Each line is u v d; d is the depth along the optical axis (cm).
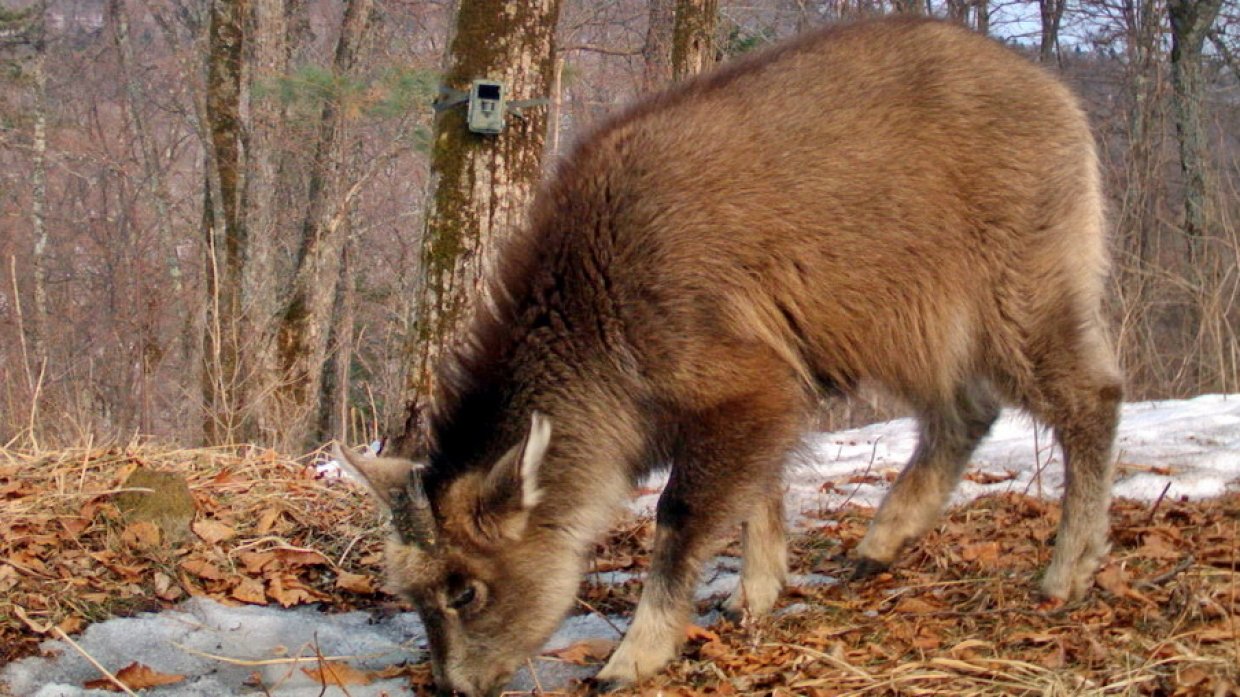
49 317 2064
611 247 439
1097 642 397
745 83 464
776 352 445
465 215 659
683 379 434
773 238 441
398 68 1353
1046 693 362
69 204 2939
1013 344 475
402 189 2503
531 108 661
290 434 936
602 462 445
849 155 450
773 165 444
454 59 661
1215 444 711
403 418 669
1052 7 2227
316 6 2362
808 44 480
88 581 504
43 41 2755
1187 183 1827
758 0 1950
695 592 495
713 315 434
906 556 534
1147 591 452
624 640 436
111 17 2797
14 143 2744
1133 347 1092
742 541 479
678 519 438
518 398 441
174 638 470
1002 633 422
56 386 1198
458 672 419
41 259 2309
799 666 407
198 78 1844
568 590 439
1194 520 551
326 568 553
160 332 1820
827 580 521
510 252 465
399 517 414
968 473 684
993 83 474
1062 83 505
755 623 449
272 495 607
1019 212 466
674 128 454
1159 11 1967
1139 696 363
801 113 454
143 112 2628
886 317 459
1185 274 1379
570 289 443
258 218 1547
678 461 443
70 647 454
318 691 425
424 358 664
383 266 2331
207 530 552
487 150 657
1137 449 712
